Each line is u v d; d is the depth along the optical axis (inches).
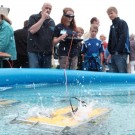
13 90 126.6
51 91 125.0
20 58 194.4
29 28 165.5
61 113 72.7
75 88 136.7
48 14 160.1
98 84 156.4
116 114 77.5
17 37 193.5
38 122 64.6
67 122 65.1
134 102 99.3
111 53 190.9
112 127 63.7
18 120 67.2
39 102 96.8
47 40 166.2
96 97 110.3
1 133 58.9
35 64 165.2
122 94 119.2
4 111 81.1
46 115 70.4
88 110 77.5
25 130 60.6
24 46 194.2
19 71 139.0
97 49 196.5
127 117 73.7
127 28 184.2
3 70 134.6
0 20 166.1
